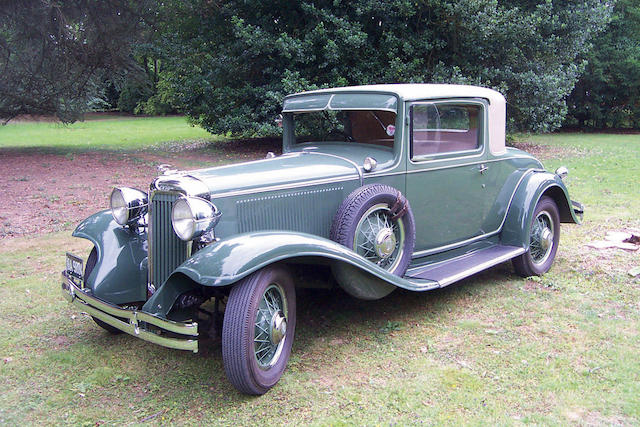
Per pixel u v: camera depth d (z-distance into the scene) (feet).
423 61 46.26
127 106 136.87
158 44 51.26
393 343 12.59
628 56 72.13
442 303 15.02
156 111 127.34
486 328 13.29
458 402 10.01
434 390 10.46
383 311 14.56
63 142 65.31
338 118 14.94
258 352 10.35
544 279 16.74
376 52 46.37
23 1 45.27
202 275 9.72
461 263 14.97
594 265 17.93
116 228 13.16
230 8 49.32
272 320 10.48
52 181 35.50
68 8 47.98
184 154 50.72
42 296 16.11
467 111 15.35
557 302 14.87
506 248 16.30
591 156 46.83
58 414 10.04
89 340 13.26
